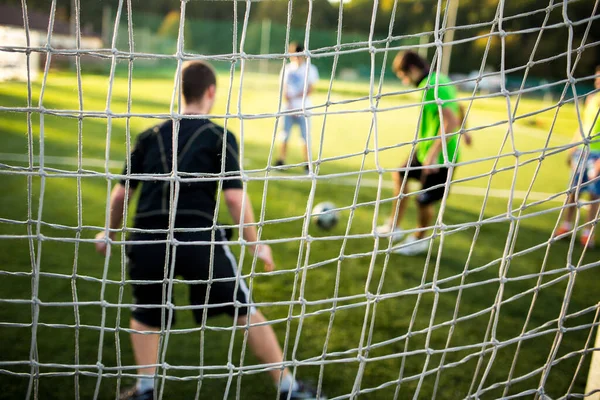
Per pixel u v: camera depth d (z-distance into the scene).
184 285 3.58
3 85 13.27
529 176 8.31
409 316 3.35
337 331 3.12
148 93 14.88
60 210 4.94
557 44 15.34
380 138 11.23
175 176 1.58
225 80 19.42
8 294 3.27
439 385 2.67
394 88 20.30
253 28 22.34
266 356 2.29
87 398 2.42
